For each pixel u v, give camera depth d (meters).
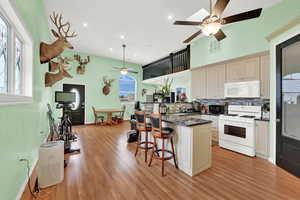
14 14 1.41
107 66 7.23
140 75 8.56
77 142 3.95
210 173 2.33
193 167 2.27
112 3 2.94
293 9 2.63
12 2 1.30
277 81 2.60
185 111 4.79
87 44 5.32
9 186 1.32
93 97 6.84
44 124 3.52
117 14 3.33
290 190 1.89
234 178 2.18
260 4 2.92
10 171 1.35
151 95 5.51
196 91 4.83
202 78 4.62
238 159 2.89
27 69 2.08
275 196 1.77
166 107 4.46
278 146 2.58
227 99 4.15
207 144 2.51
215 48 4.15
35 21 2.37
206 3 2.89
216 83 4.16
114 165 2.60
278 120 2.58
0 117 1.17
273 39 2.71
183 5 2.97
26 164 1.83
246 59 3.47
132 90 8.34
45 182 1.91
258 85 3.17
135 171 2.38
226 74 3.90
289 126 2.40
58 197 1.73
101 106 7.09
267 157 2.86
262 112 3.18
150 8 3.09
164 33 4.30
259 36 3.18
